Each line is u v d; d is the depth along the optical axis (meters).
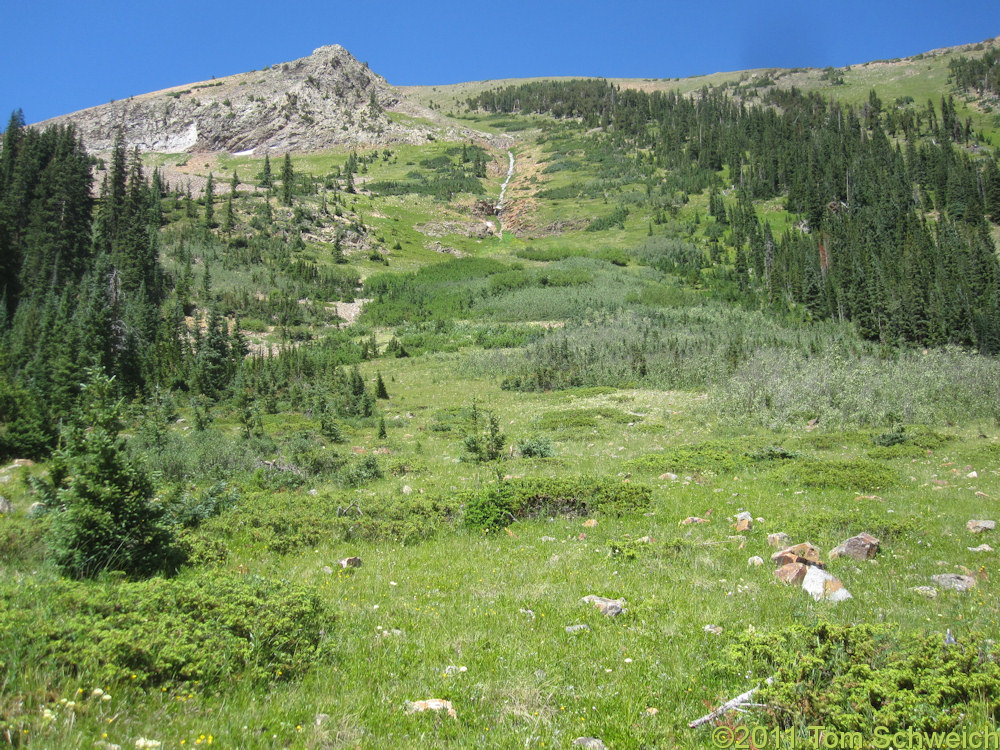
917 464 16.02
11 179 79.44
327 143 180.88
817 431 23.67
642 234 120.19
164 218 101.12
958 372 29.33
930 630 5.72
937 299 69.19
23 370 38.94
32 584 5.81
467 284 91.19
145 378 42.88
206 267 77.38
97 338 39.84
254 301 77.12
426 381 49.78
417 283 93.25
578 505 11.98
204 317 70.38
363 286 93.12
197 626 5.18
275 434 26.94
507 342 62.62
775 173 139.00
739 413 27.09
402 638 5.86
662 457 17.23
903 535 9.32
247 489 14.27
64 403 31.92
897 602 6.70
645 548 8.97
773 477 14.40
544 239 127.56
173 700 4.33
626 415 29.11
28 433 20.52
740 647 5.12
